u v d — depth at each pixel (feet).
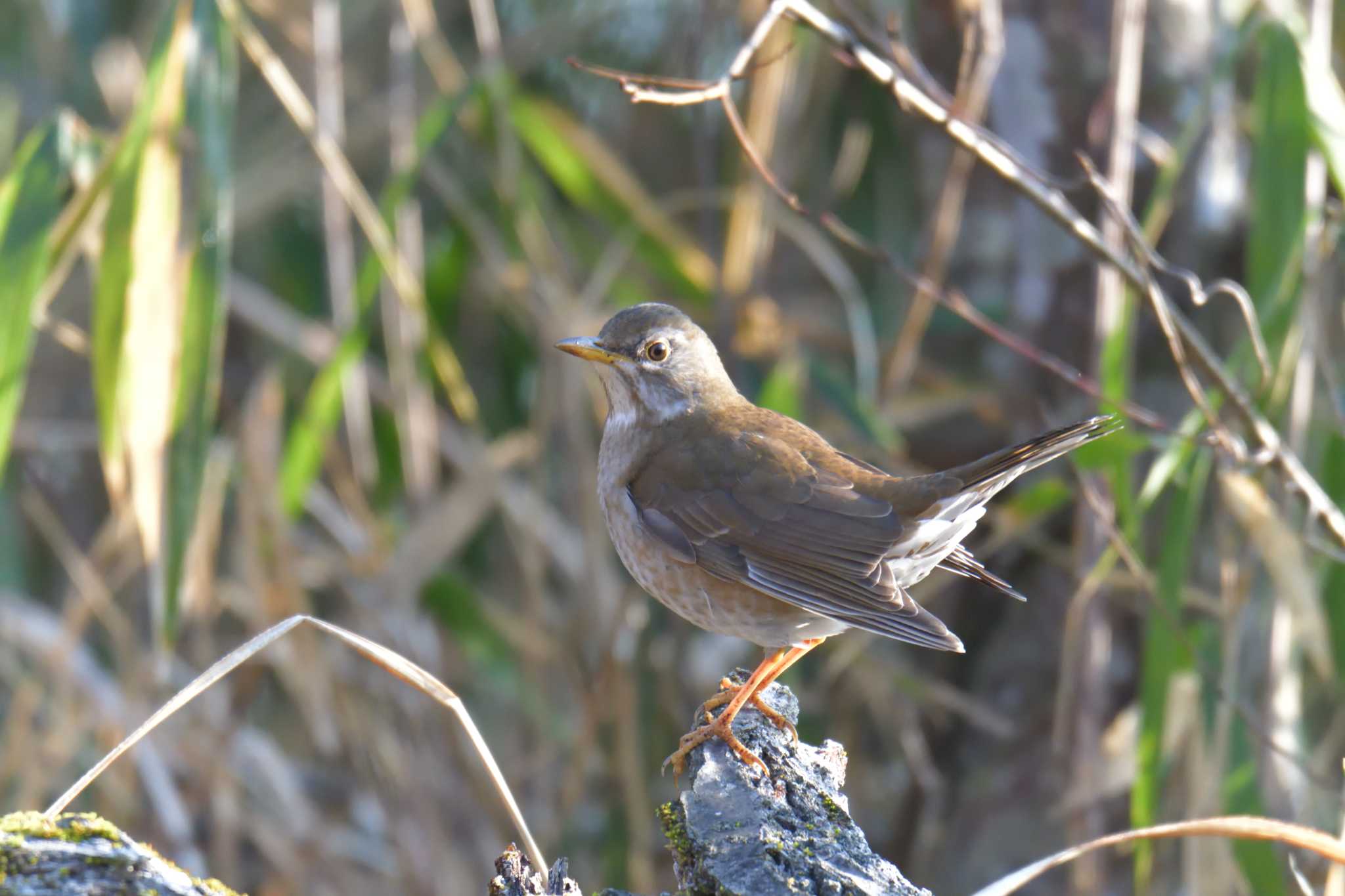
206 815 39.60
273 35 45.32
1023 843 35.58
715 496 26.63
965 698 36.70
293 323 41.04
